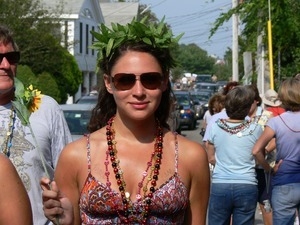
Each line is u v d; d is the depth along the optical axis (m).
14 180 2.89
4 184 2.86
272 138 6.99
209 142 7.39
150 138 3.70
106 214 3.56
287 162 6.89
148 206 3.53
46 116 4.69
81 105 13.69
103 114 3.89
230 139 7.14
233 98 7.18
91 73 53.72
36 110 4.68
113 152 3.64
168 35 3.69
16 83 3.92
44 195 3.28
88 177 3.61
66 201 3.36
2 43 4.39
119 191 3.56
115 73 3.65
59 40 36.06
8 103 4.54
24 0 32.97
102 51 3.74
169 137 3.73
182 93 34.97
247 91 7.26
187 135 30.33
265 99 9.77
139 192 3.57
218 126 7.26
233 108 7.18
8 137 4.47
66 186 3.68
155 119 3.77
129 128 3.67
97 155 3.66
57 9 38.62
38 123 4.63
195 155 3.69
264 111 8.13
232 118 7.27
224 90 11.45
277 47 17.98
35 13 33.94
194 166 3.69
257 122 7.23
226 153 7.15
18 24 32.19
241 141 7.12
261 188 7.88
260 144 6.96
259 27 17.89
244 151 7.11
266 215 7.88
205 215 3.76
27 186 4.46
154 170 3.62
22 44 33.06
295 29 17.67
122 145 3.67
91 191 3.57
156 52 3.66
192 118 33.53
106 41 3.71
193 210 3.72
